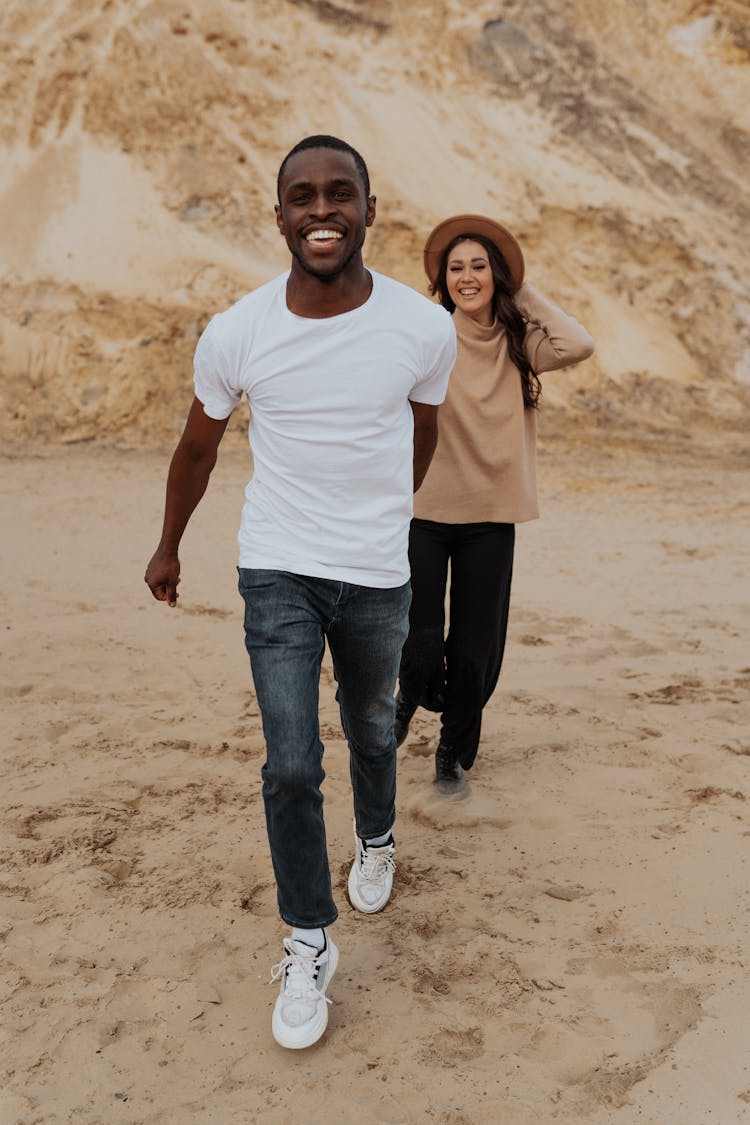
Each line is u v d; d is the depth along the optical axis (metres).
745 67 24.34
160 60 20.84
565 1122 2.41
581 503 12.04
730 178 22.53
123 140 19.97
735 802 4.03
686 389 19.14
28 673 5.51
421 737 4.73
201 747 4.59
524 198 20.72
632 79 23.66
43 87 20.31
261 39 21.72
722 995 2.84
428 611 3.79
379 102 21.56
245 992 2.91
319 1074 2.58
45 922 3.22
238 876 3.50
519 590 7.66
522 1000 2.85
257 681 2.67
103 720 4.88
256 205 19.59
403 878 3.50
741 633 6.47
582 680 5.51
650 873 3.50
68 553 8.67
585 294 20.00
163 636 6.26
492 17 23.50
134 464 14.37
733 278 20.64
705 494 12.90
